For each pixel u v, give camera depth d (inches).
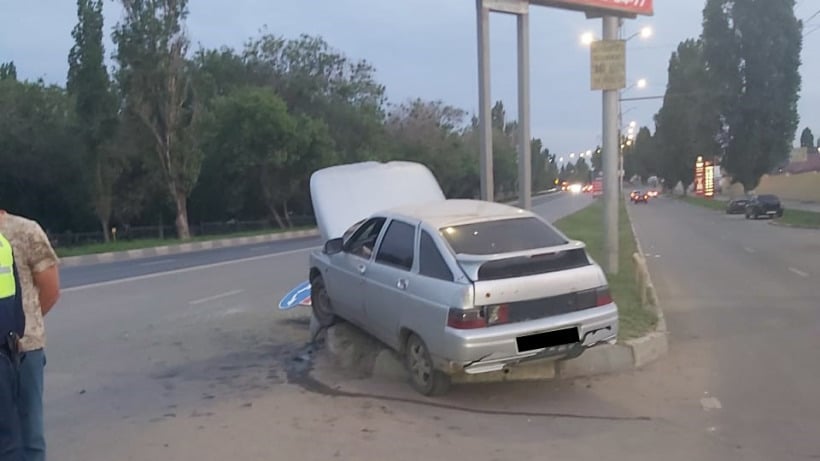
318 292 396.2
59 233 1814.7
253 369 360.5
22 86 1787.6
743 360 345.1
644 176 5639.8
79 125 1576.0
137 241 1470.2
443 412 278.2
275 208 2166.6
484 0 508.1
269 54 2331.4
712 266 743.7
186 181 1587.1
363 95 2432.3
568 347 280.5
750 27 2372.0
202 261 965.2
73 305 574.2
